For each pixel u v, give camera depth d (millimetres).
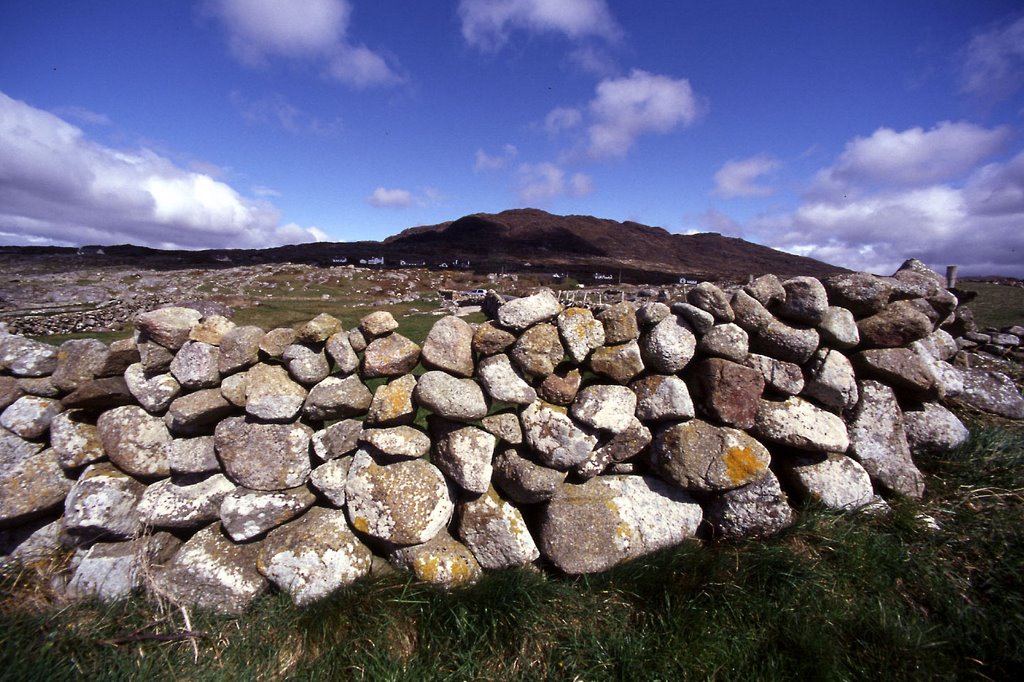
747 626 2666
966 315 6879
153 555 3006
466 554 3062
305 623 2674
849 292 3625
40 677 2299
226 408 3061
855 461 3430
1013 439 3924
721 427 3260
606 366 3170
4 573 2949
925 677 2404
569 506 3121
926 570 2906
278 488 3020
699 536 3377
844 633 2621
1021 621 2613
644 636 2631
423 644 2617
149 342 3074
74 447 3094
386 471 2971
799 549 3076
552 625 2701
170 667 2447
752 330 3398
